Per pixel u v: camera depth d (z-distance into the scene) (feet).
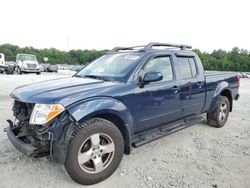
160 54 12.95
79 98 9.23
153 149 13.37
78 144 8.99
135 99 10.96
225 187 9.62
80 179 9.23
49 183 9.46
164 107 12.63
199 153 12.98
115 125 10.62
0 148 12.44
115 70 12.08
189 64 15.05
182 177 10.31
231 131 17.15
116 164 10.18
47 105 8.82
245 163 11.86
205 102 16.07
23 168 10.53
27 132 9.89
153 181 9.92
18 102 10.72
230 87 18.47
